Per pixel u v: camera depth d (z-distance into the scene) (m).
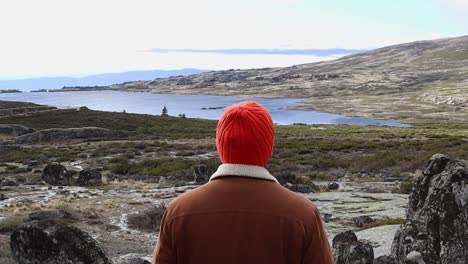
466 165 10.09
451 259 9.25
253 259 2.57
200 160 42.84
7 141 66.62
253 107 2.82
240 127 2.72
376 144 50.66
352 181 32.72
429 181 10.61
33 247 10.02
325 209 21.69
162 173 37.31
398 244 10.32
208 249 2.60
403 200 22.91
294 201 2.68
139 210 21.78
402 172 35.66
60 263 9.70
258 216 2.60
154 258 2.77
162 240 2.75
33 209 21.55
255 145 2.72
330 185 29.16
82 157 49.25
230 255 2.57
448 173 9.94
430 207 9.91
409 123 146.00
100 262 9.64
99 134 70.88
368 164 38.59
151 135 72.50
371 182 31.30
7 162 47.81
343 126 98.88
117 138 67.94
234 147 2.71
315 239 2.62
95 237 16.72
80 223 18.84
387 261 9.93
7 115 95.81
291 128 91.62
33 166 43.91
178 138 66.75
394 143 50.91
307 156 45.38
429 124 140.38
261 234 2.58
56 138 68.00
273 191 2.69
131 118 97.62
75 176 37.53
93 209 21.31
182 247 2.66
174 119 101.38
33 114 95.44
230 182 2.71
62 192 27.55
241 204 2.63
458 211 9.41
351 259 10.50
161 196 25.95
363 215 19.92
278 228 2.58
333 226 18.34
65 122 89.62
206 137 67.62
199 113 189.88
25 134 72.56
